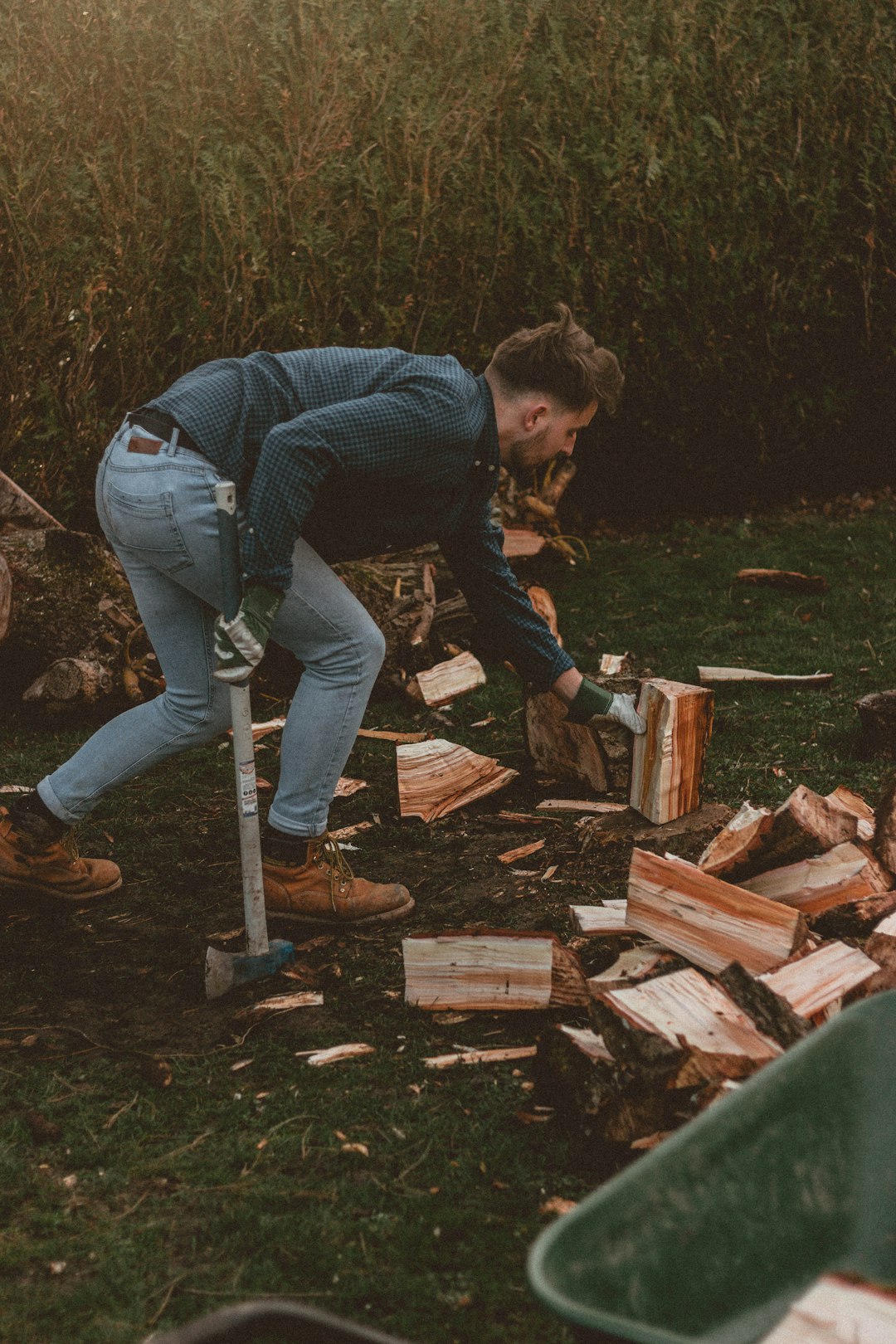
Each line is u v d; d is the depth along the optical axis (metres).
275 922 2.93
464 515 2.67
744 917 2.37
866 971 2.18
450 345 6.21
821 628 5.22
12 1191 1.96
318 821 2.85
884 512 7.21
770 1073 1.29
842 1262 1.30
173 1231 1.86
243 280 5.40
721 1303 1.19
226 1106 2.20
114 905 3.06
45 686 4.43
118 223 5.14
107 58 5.47
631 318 6.68
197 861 3.33
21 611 4.47
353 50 6.15
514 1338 1.64
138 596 2.65
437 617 5.00
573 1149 2.03
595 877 3.12
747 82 6.79
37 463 5.03
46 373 5.04
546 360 2.46
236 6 5.82
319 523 2.55
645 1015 2.04
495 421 2.51
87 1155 2.05
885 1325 1.18
